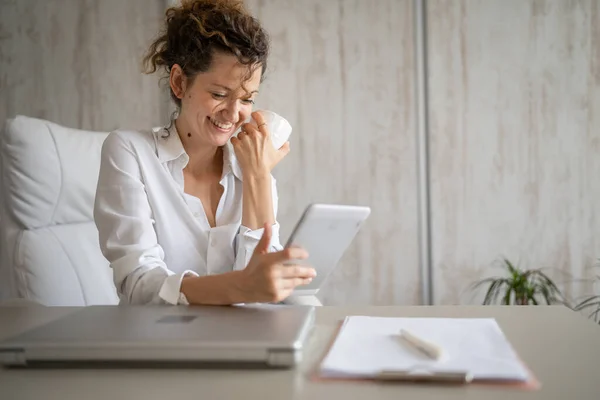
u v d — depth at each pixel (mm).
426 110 2691
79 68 2705
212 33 1277
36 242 1593
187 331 769
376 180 2705
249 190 1418
